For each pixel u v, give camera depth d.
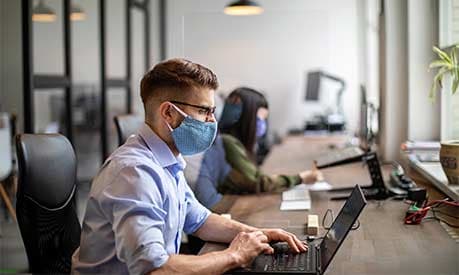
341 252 1.74
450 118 3.14
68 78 4.88
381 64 3.75
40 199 1.80
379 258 1.68
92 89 5.92
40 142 1.87
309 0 6.41
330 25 6.39
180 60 1.79
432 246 1.79
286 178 2.96
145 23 6.83
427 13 3.29
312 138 5.78
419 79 3.33
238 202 2.69
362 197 1.64
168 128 1.72
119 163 1.61
